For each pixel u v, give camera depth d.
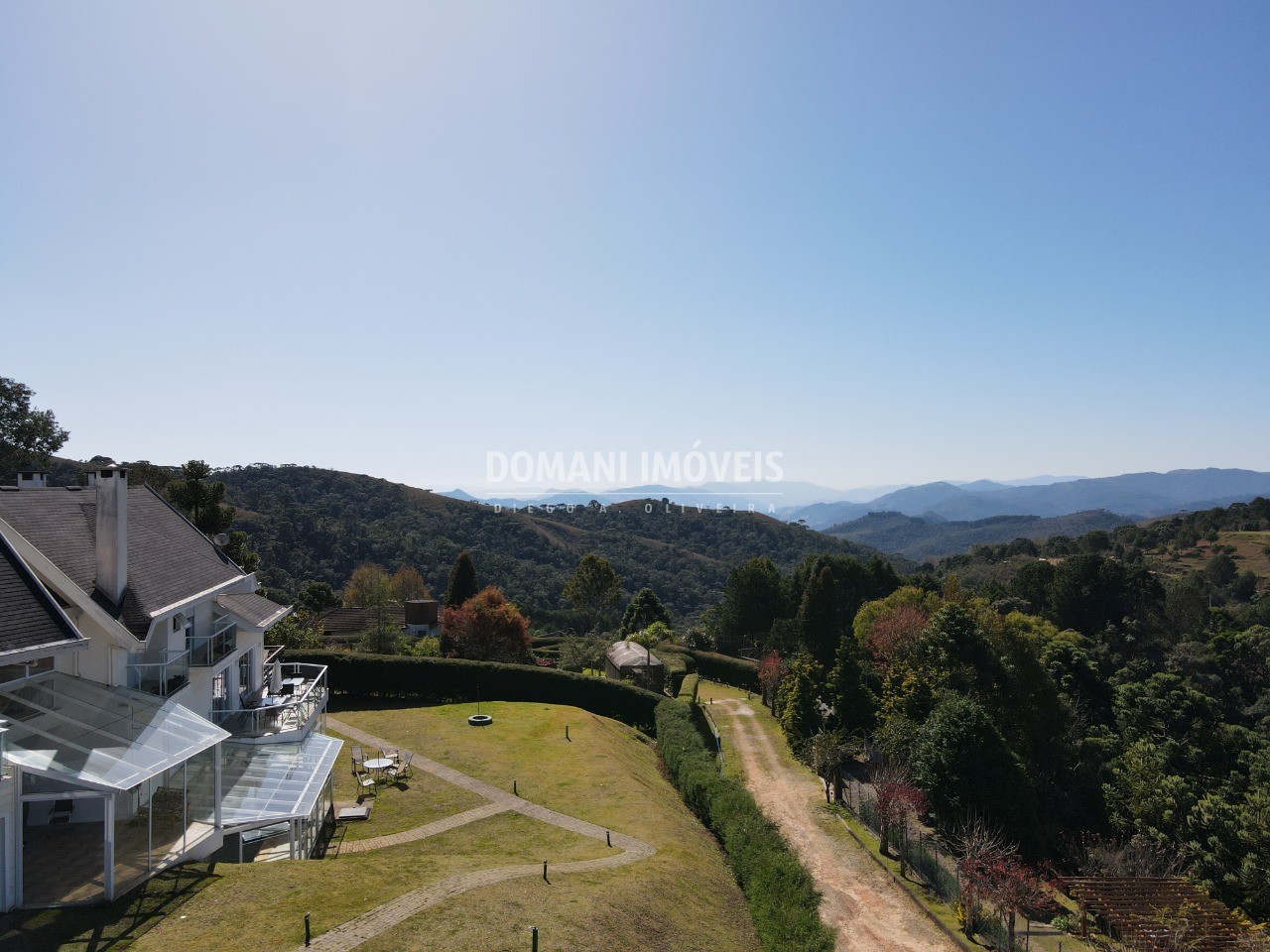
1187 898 28.02
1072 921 27.22
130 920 16.20
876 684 52.12
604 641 73.81
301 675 45.22
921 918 25.16
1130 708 57.09
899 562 193.25
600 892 21.50
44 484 28.00
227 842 22.83
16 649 16.48
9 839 16.06
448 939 17.33
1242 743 54.59
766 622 86.38
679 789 36.16
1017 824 32.84
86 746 17.80
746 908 25.03
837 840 31.86
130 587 23.20
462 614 63.62
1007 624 60.66
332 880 20.06
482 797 30.84
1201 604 98.88
